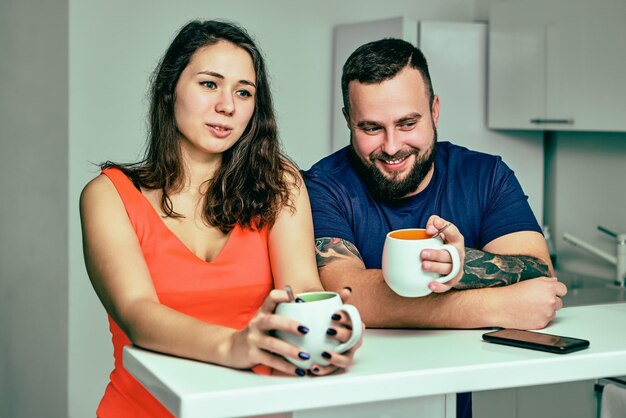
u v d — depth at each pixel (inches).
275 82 142.6
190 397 36.1
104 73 127.0
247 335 40.2
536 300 51.4
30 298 139.7
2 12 145.1
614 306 59.7
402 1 152.0
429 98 64.4
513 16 132.8
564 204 143.4
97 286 54.8
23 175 139.8
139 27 129.5
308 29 144.8
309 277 58.5
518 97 133.2
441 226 48.8
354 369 40.4
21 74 138.9
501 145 143.4
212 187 60.2
